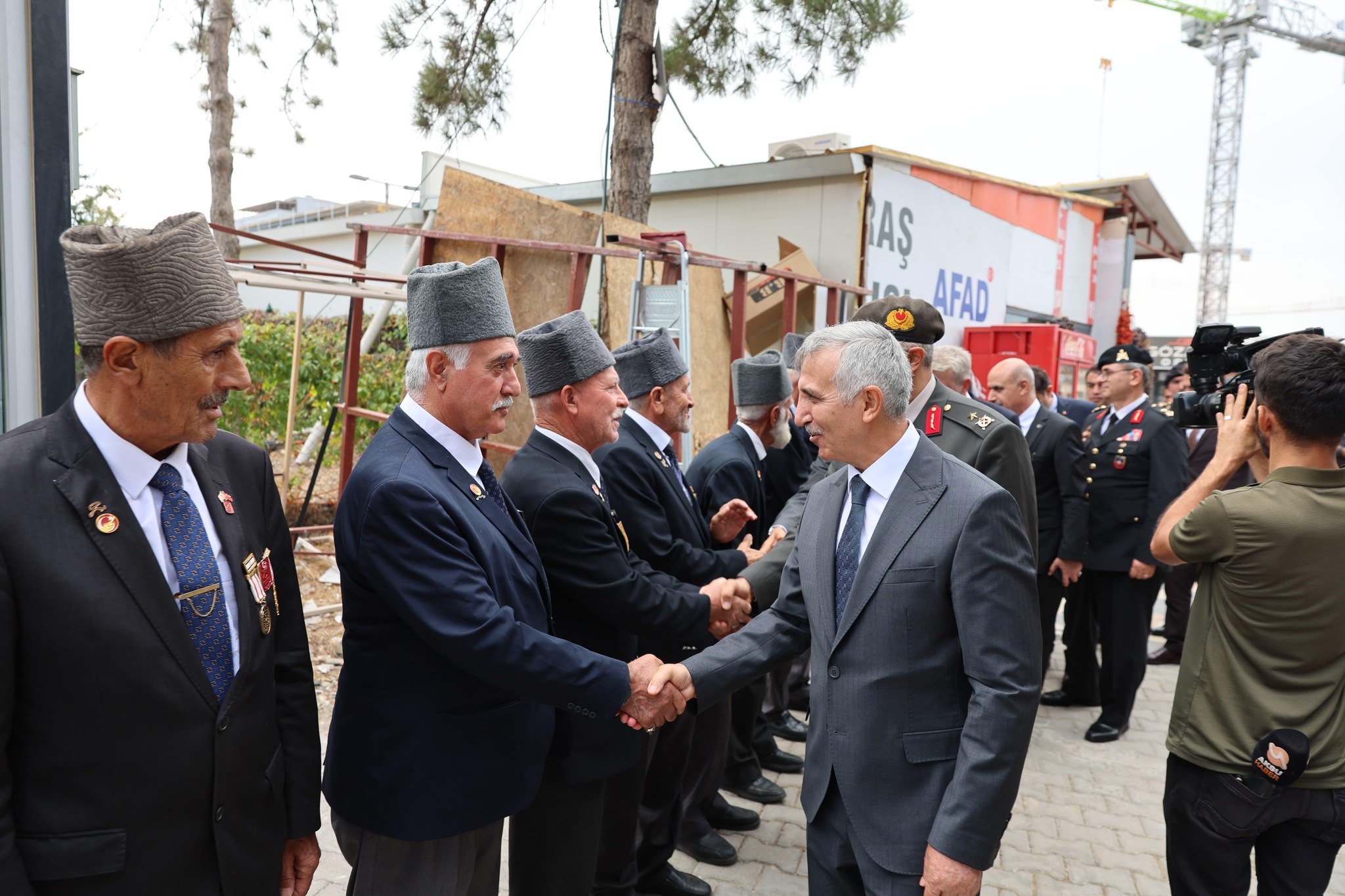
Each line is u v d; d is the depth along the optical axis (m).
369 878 1.68
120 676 1.23
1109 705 4.41
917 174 9.17
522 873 2.10
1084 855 3.22
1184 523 1.97
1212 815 1.92
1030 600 1.60
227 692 1.38
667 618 2.19
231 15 10.76
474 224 5.20
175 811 1.29
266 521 1.58
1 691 1.16
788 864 3.04
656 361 2.72
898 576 1.64
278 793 1.49
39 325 2.08
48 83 2.07
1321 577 1.77
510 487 2.20
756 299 7.18
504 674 1.61
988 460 2.61
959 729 1.64
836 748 1.71
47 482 1.23
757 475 3.35
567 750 2.01
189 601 1.34
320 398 7.74
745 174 8.88
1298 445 1.84
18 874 1.16
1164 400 6.96
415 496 1.61
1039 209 12.03
